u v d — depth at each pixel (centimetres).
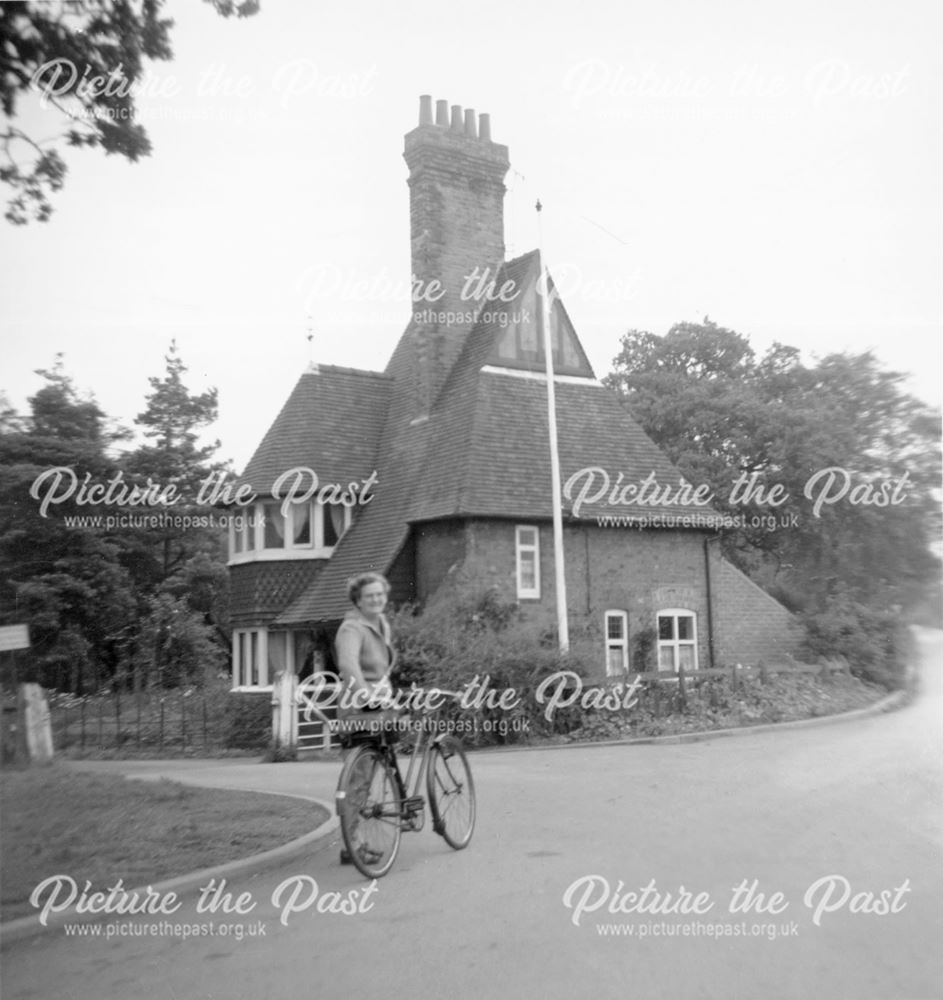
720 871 801
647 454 3044
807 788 1232
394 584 2731
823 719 2353
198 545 4662
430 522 2730
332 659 2844
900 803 1111
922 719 2308
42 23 1161
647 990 550
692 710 2358
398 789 866
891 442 4047
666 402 4147
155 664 3997
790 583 3928
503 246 3192
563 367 3064
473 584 2611
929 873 787
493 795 1251
